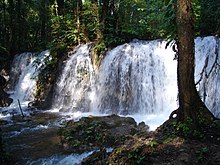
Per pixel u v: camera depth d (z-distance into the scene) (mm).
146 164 4918
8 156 6277
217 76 8844
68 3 15078
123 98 10766
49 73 13094
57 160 6297
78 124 8047
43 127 8766
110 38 12297
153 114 10070
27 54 16484
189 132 5559
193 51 5793
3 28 18141
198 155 4855
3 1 18109
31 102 12648
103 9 12867
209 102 8844
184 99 5863
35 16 20375
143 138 6059
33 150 6879
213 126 5719
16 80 15945
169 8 6445
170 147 5242
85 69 11992
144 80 10656
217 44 9508
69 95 11906
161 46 10938
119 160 5281
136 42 12398
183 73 5820
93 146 6855
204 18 10508
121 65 11109
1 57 17172
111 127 7695
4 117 10328
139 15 14414
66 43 13320
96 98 11367
